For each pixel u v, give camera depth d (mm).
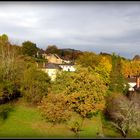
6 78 68312
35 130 52688
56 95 59500
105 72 88688
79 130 53812
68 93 63156
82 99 61688
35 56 136500
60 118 56500
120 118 54062
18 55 84750
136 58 133250
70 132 52500
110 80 85375
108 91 76125
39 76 68625
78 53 170125
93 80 63812
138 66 125938
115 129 55344
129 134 51969
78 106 61062
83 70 66625
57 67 108875
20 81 69375
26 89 67500
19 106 65062
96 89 63219
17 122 56844
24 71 71250
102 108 61969
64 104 59188
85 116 61281
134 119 51938
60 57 168125
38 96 66375
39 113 61344
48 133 51219
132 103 54656
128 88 86125
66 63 144625
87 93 61906
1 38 92500
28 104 66375
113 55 102375
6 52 75625
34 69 70125
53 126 55125
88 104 61062
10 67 69562
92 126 56875
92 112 62281
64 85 66125
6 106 64688
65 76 67250
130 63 126500
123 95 70438
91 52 115562
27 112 61906
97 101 62531
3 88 65250
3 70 68000
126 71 123312
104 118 61969
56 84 67000
